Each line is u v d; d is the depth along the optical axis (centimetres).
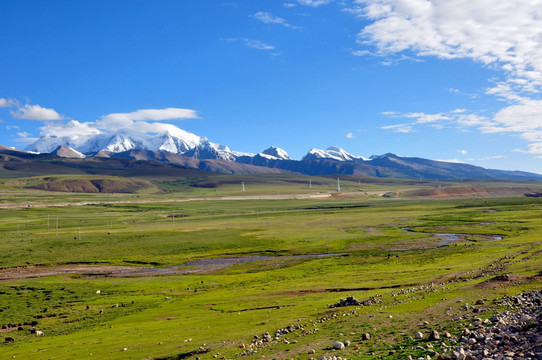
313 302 6112
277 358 3052
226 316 5803
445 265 9012
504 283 4825
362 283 7675
